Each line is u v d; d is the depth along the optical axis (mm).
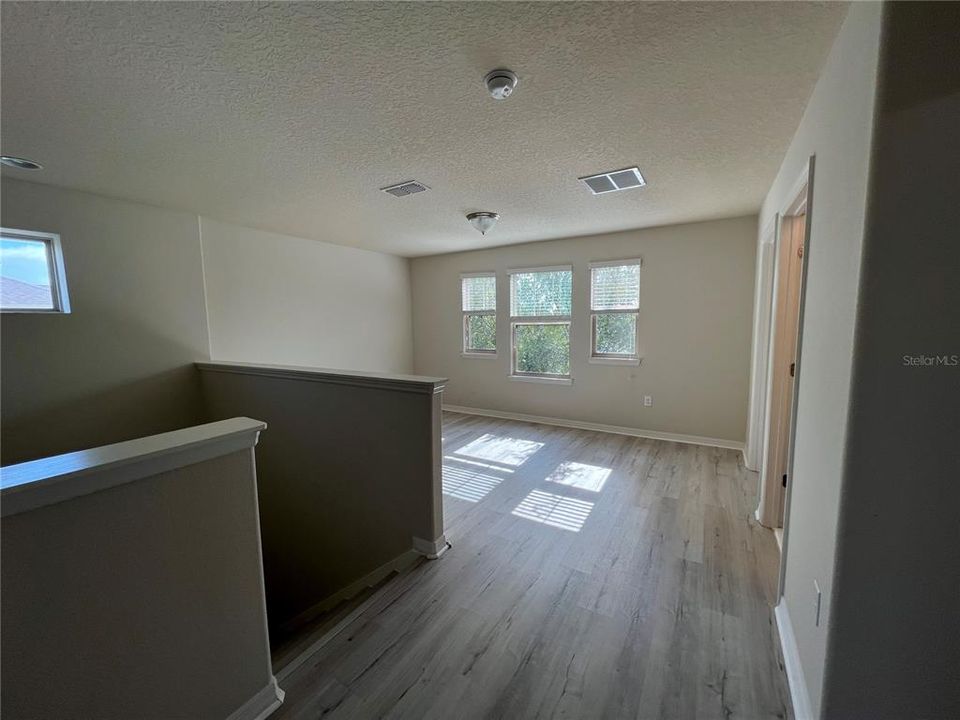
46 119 1863
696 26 1300
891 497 980
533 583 1995
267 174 2604
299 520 2865
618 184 2846
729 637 1622
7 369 2676
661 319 4336
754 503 2846
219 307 3850
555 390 5082
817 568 1218
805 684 1260
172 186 2824
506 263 5281
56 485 836
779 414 2434
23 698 841
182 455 1061
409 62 1483
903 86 899
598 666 1493
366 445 2463
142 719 1025
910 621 992
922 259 917
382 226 4098
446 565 2158
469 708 1335
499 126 1986
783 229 2352
